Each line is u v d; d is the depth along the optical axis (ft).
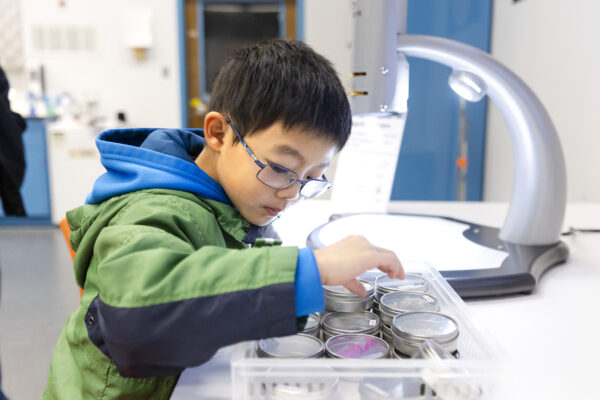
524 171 2.70
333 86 1.87
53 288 8.14
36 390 5.24
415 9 8.16
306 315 1.42
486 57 2.68
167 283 1.34
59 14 13.16
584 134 4.67
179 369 1.45
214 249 1.47
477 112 8.36
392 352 1.55
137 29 13.05
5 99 6.09
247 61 1.91
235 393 1.22
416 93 8.53
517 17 6.77
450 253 2.51
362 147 3.87
